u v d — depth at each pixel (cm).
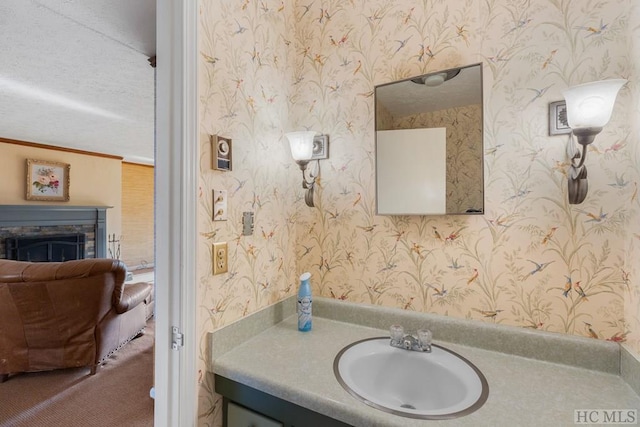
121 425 175
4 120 339
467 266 109
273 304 125
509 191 102
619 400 78
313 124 135
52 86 251
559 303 96
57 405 192
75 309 217
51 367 220
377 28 124
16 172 424
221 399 103
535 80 99
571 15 94
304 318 120
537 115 98
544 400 79
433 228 114
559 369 93
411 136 116
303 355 101
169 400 94
